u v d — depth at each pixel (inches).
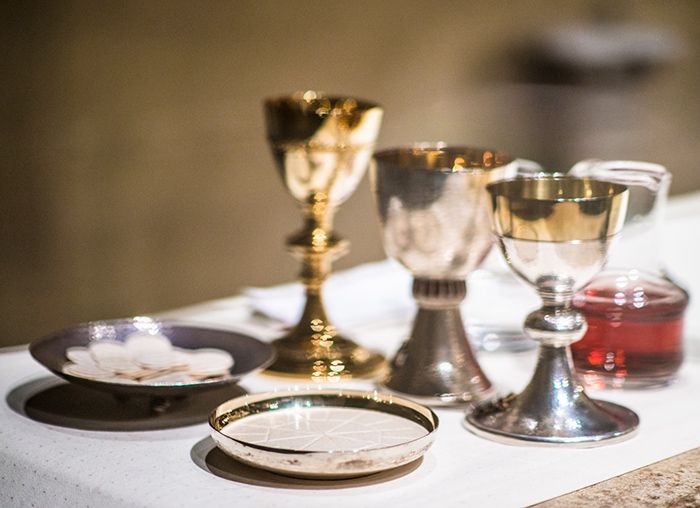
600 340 43.4
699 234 71.2
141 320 43.8
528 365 46.9
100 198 117.3
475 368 42.2
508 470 34.4
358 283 59.0
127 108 118.0
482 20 153.7
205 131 124.4
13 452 35.6
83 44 113.5
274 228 132.2
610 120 174.2
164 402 39.2
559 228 35.1
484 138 158.6
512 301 51.5
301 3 131.6
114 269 119.2
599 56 170.2
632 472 34.3
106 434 37.2
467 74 154.0
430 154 42.6
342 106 46.3
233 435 35.0
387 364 45.1
